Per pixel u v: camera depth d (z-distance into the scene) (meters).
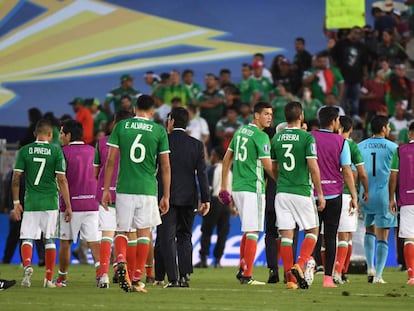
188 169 41.06
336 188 42.31
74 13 91.69
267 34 90.12
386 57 82.62
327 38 88.19
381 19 84.62
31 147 41.75
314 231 41.06
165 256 41.19
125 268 38.03
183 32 91.00
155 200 38.22
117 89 81.56
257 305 33.97
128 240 39.88
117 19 91.75
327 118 42.94
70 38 91.19
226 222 65.38
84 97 89.69
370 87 80.75
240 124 75.88
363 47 80.81
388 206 47.69
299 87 81.38
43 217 41.84
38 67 89.81
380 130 48.25
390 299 37.28
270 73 82.19
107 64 90.69
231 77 90.19
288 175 41.03
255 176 43.94
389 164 47.91
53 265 42.38
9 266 63.06
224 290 40.59
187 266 41.84
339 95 79.50
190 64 90.69
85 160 43.03
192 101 80.25
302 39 82.38
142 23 91.69
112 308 32.12
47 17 91.19
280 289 41.53
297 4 89.75
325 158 42.28
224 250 68.06
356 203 42.69
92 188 43.03
